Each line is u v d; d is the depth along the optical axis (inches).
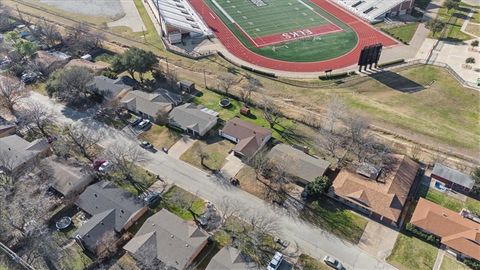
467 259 2748.5
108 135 3932.1
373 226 3029.0
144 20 6259.8
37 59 4965.6
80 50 5265.8
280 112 4212.6
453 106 4281.5
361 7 6279.5
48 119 4111.7
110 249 2832.2
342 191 3196.4
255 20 6122.1
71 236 2962.6
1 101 4200.3
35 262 2812.5
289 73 4931.1
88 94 4503.0
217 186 3380.9
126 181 3427.7
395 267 2748.5
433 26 5511.8
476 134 3887.8
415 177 3422.7
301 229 3016.7
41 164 3437.5
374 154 3572.8
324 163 3454.7
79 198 3171.8
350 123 3841.0
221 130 3885.3
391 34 5664.4
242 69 5007.4
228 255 2721.5
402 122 4057.6
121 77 4690.0
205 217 3070.9
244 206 3193.9
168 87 4601.4
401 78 4756.4
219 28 5915.4
